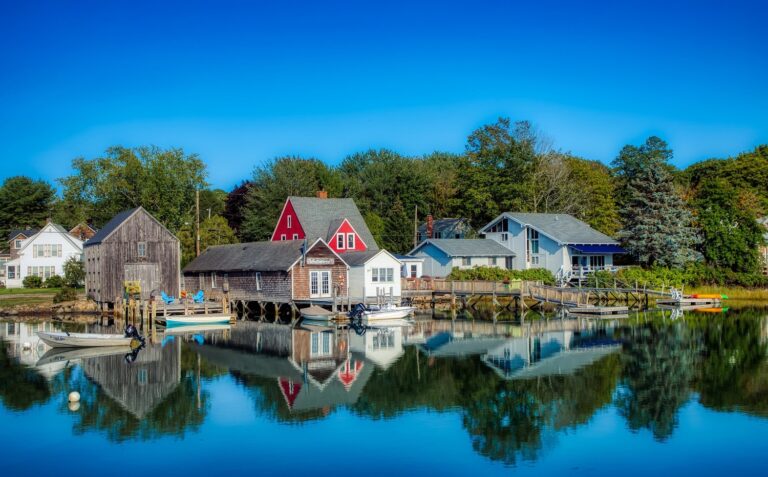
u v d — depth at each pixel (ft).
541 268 218.18
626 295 202.69
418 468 62.08
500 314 180.34
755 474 60.03
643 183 226.58
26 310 184.96
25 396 87.04
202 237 249.55
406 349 120.67
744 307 194.08
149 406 81.97
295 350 120.47
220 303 177.58
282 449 67.00
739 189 269.85
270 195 293.23
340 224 226.79
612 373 98.84
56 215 350.64
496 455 64.80
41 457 65.05
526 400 84.02
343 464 63.00
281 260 181.06
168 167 269.23
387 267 184.96
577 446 67.62
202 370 102.42
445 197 320.29
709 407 80.28
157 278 187.93
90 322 165.27
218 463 63.41
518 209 262.26
